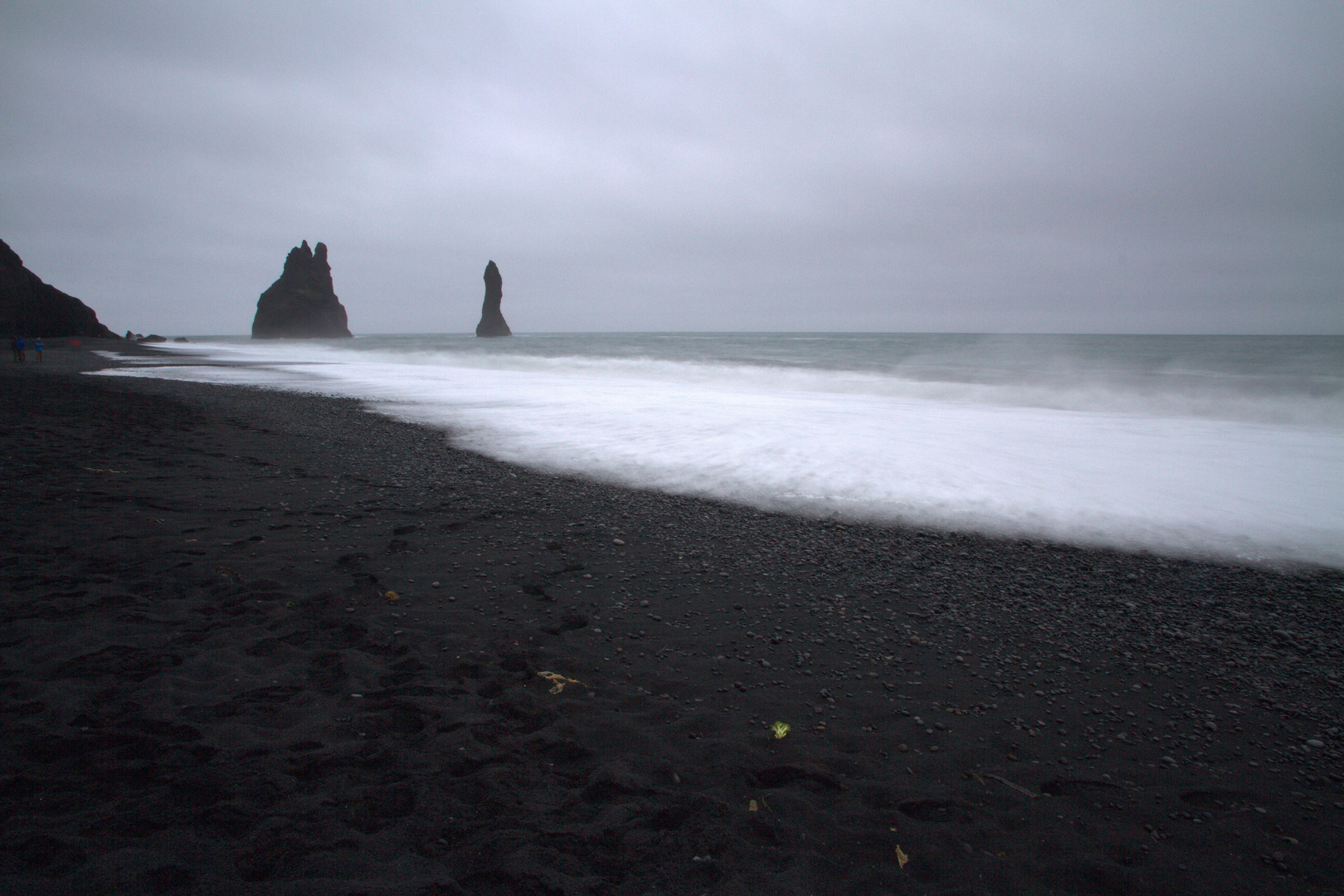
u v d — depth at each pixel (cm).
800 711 333
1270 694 364
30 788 237
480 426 1288
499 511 694
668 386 2281
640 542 606
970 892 219
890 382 2192
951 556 586
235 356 4900
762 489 808
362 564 519
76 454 878
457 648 386
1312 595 509
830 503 749
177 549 524
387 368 3338
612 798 255
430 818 236
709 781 272
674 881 215
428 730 294
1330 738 322
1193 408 1641
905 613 464
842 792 269
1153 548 612
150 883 195
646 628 428
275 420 1337
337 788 249
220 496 702
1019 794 273
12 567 463
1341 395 1783
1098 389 1978
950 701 349
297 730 289
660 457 984
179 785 243
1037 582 530
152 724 284
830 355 4012
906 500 761
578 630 421
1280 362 2884
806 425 1295
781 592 496
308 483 787
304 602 439
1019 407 1652
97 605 409
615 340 9056
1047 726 328
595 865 219
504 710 319
